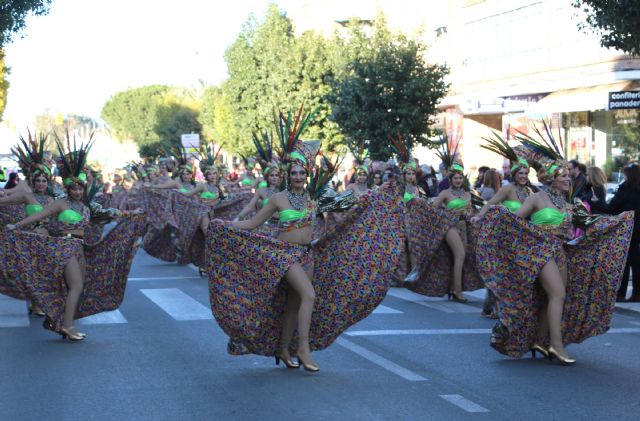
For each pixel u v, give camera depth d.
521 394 7.35
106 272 10.29
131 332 10.39
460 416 6.66
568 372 8.22
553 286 8.46
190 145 39.72
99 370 8.32
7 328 10.73
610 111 24.92
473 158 32.28
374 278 8.25
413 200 12.96
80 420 6.62
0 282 10.78
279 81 34.69
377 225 8.29
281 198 8.10
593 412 6.78
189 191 17.38
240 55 41.09
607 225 8.59
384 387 7.60
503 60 30.56
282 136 8.34
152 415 6.75
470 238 12.96
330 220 16.25
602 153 25.38
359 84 26.47
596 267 8.66
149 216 18.19
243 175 21.81
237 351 8.38
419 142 27.12
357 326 10.79
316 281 8.23
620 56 25.09
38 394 7.41
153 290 14.19
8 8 22.28
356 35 29.58
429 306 12.59
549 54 28.06
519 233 8.52
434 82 26.47
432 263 13.06
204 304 12.64
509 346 8.66
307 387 7.60
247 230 8.16
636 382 7.79
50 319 9.73
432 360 8.75
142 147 80.56
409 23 39.50
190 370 8.31
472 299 13.40
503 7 30.41
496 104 28.19
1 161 33.59
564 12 27.22
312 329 8.27
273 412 6.81
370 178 16.61
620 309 12.25
